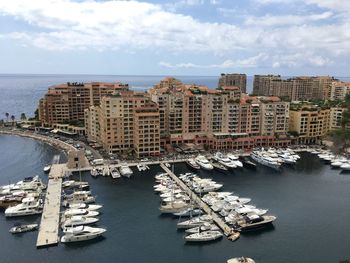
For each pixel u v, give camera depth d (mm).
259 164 190375
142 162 183250
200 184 146750
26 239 103625
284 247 100375
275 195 142125
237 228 109500
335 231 110750
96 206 125000
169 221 116562
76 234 102812
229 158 192500
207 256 95375
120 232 108562
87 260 93188
